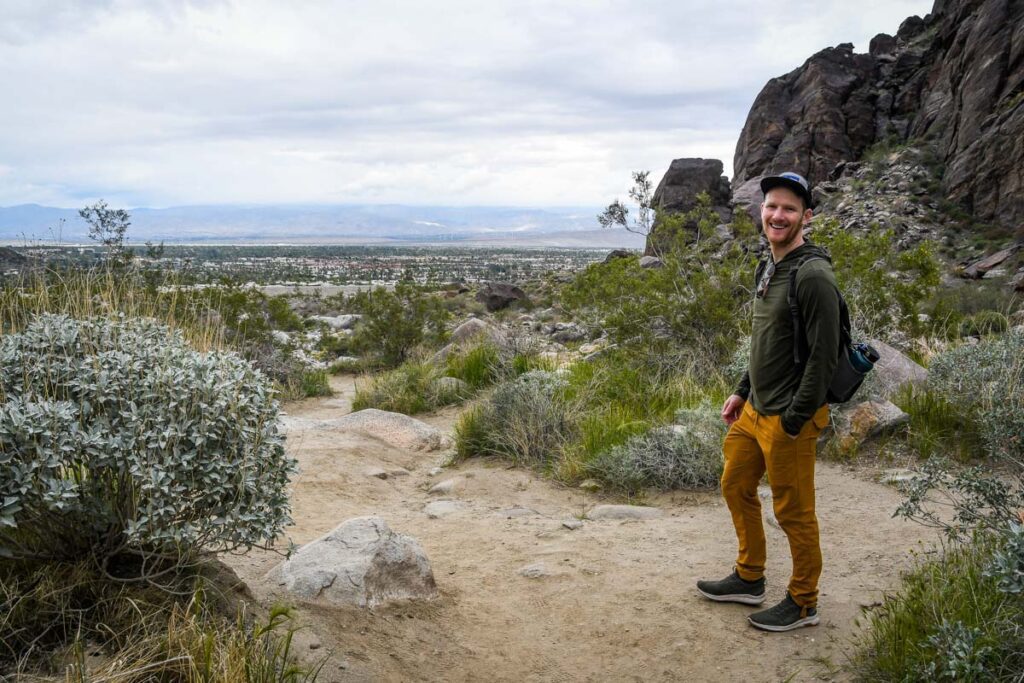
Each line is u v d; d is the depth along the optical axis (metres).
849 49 39.81
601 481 6.65
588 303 11.75
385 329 16.94
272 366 13.95
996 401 6.25
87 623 2.88
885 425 6.73
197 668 2.65
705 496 6.12
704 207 11.47
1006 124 26.64
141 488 2.98
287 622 3.42
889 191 30.50
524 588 4.50
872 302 9.91
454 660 3.58
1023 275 19.05
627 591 4.37
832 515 5.33
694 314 9.78
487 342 12.40
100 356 3.27
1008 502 3.85
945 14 38.75
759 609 4.07
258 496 3.21
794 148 36.94
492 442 7.91
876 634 3.43
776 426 3.65
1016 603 3.14
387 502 6.46
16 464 2.81
